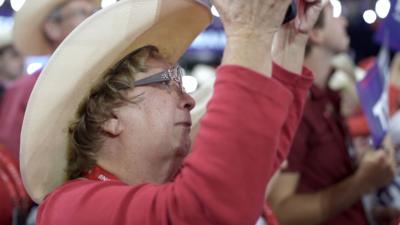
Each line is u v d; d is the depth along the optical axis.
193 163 2.96
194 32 4.02
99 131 3.64
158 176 3.64
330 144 6.76
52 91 3.69
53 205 3.51
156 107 3.62
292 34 3.83
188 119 3.73
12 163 6.21
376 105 6.45
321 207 6.53
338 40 6.91
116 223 3.15
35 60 12.29
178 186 3.01
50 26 7.65
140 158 3.60
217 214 2.90
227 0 3.09
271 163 2.98
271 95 2.98
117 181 3.46
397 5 7.22
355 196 6.53
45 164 3.87
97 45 3.62
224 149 2.91
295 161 6.63
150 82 3.64
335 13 6.93
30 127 3.73
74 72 3.65
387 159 6.48
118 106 3.60
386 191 7.38
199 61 16.98
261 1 3.03
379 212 7.25
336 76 10.04
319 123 6.72
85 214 3.27
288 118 3.76
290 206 6.57
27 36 7.77
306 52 6.86
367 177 6.47
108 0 6.00
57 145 3.81
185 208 2.96
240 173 2.90
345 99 9.95
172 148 3.64
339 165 6.80
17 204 6.16
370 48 16.05
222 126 2.93
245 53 3.02
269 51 3.08
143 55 3.74
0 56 11.35
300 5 3.82
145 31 3.75
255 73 2.98
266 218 5.46
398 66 9.89
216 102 2.99
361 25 16.03
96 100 3.67
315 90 6.77
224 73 3.01
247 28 3.05
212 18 3.96
